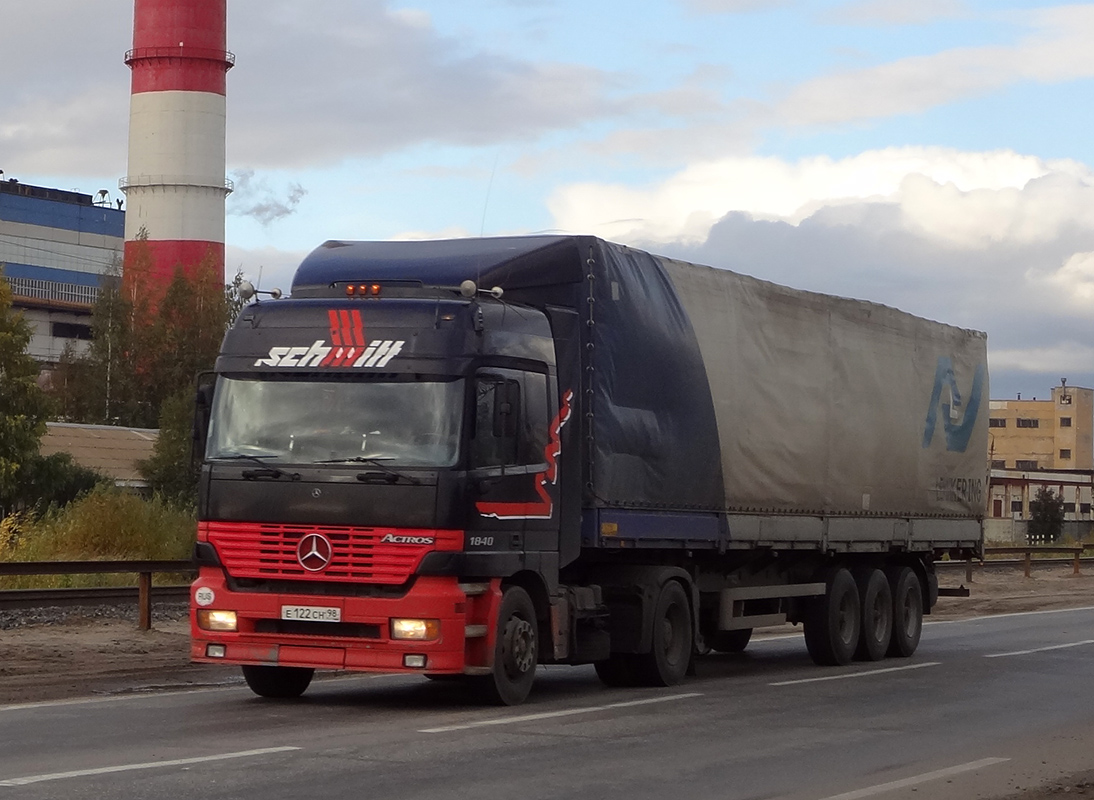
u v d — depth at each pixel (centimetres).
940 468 2325
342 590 1359
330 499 1358
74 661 1830
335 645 1361
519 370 1444
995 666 1989
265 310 1429
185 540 2981
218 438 1405
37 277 12169
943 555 2442
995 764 1148
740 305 1825
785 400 1906
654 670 1652
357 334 1393
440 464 1351
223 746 1118
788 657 2166
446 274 1548
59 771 990
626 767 1073
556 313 1530
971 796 1013
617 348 1580
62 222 12356
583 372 1540
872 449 2112
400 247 1616
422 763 1059
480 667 1388
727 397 1780
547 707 1429
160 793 912
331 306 1414
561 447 1505
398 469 1350
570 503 1516
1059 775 1110
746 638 2216
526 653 1448
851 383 2067
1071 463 17588
